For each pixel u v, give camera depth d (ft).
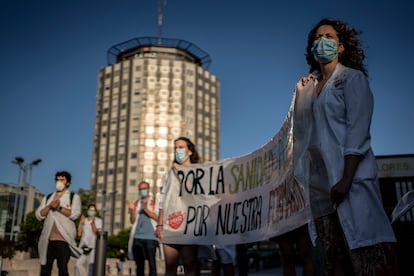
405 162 26.99
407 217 20.12
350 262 7.54
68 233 20.72
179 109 310.24
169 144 302.66
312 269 12.33
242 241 13.98
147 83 310.45
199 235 15.64
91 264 30.78
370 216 6.91
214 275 22.44
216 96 342.64
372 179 7.17
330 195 7.34
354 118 7.35
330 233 7.77
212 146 328.08
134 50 334.24
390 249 6.84
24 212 113.39
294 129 8.92
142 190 25.61
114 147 305.94
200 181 16.34
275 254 146.30
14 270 26.76
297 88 8.98
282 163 11.25
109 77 323.78
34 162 116.47
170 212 16.69
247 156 14.56
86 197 140.05
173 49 333.42
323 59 8.29
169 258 16.42
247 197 14.16
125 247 207.62
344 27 8.66
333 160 7.48
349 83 7.65
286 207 10.77
